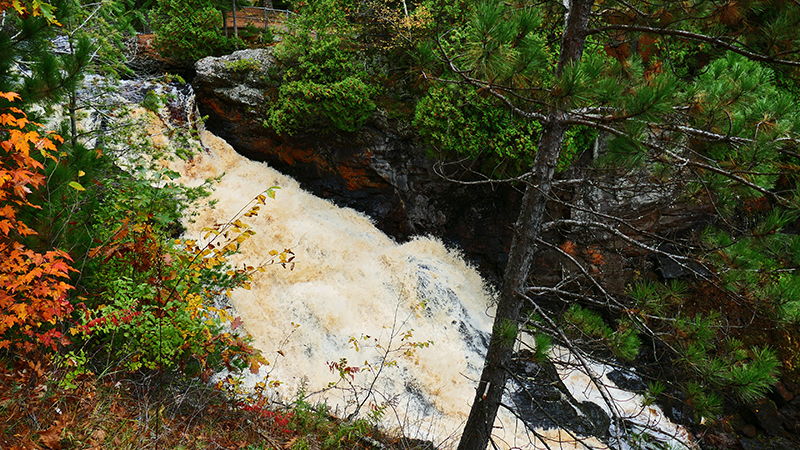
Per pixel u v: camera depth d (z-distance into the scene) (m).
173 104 14.48
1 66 4.95
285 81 15.03
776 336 5.10
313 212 15.15
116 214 6.30
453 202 16.11
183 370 6.07
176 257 6.22
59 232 5.09
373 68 15.07
